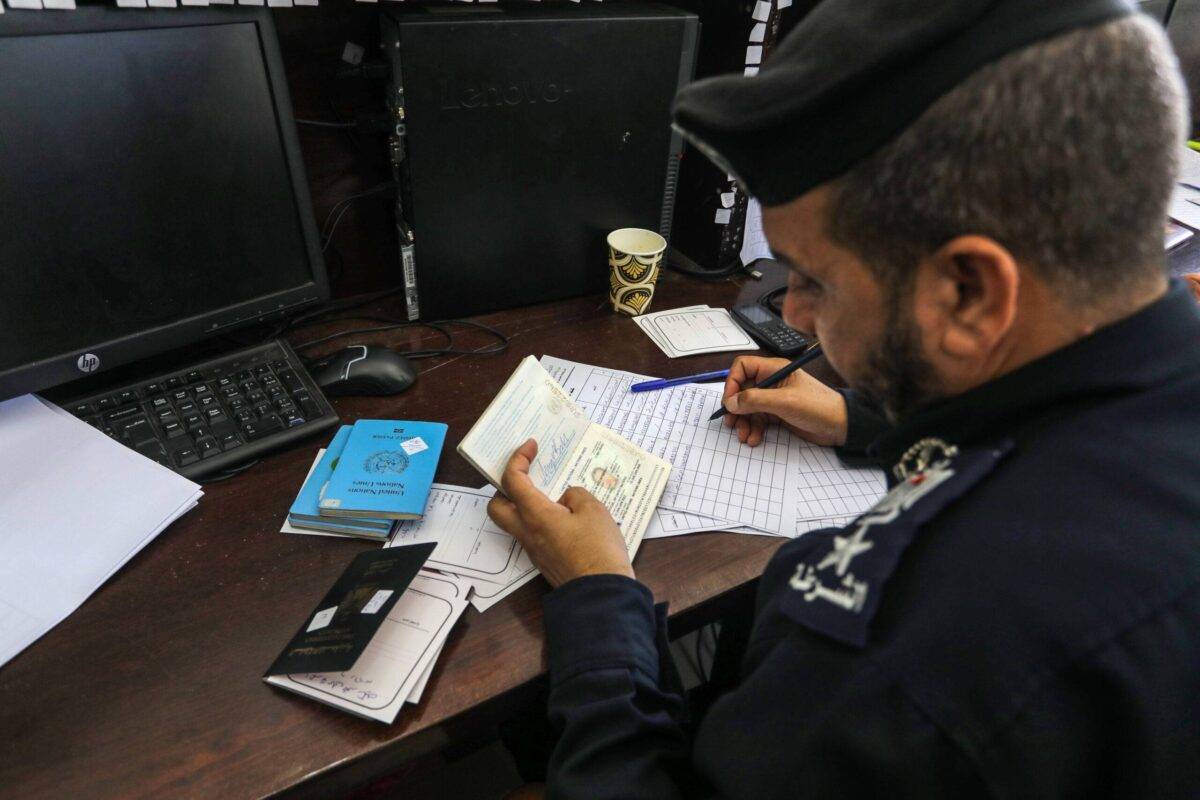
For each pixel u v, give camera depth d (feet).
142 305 2.45
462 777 3.76
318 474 2.30
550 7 3.01
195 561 2.05
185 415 2.43
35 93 2.04
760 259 3.89
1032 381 1.18
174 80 2.27
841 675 1.18
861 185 1.12
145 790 1.53
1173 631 1.01
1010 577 1.06
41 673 1.74
